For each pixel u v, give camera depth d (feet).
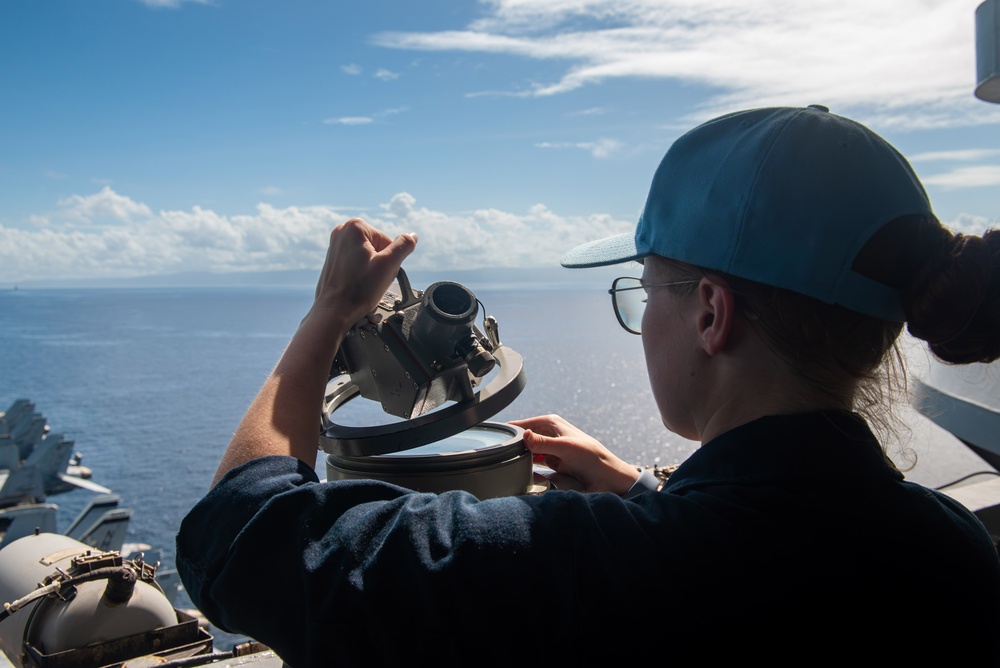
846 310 3.31
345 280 4.42
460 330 5.12
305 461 3.84
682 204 3.56
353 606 3.10
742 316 3.43
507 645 3.01
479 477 5.08
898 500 3.24
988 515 8.36
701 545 3.04
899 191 3.31
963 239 3.28
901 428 3.74
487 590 3.00
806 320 3.30
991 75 7.17
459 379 5.12
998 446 9.40
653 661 2.95
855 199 3.24
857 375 3.38
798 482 3.17
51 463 80.69
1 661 6.72
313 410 4.00
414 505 3.37
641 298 4.28
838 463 3.20
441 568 3.04
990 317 3.25
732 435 3.34
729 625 2.95
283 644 3.29
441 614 3.02
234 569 3.28
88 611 6.19
